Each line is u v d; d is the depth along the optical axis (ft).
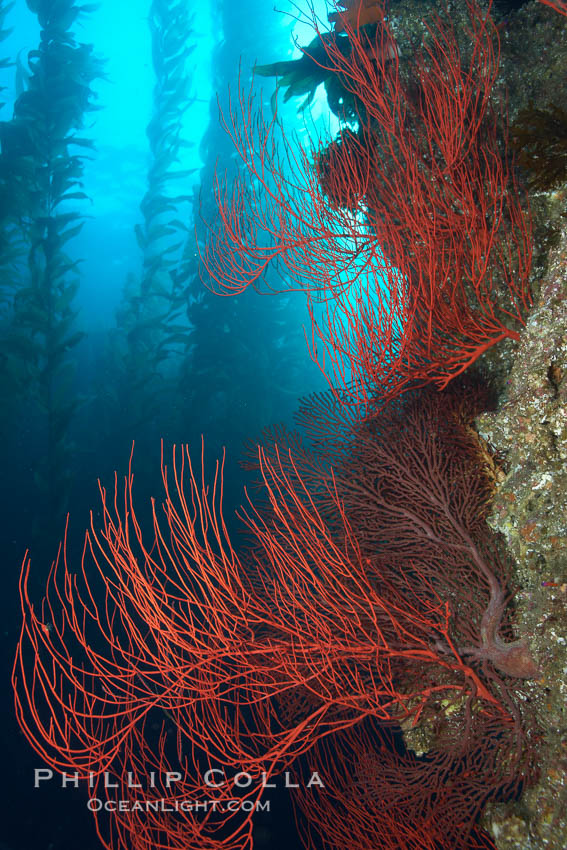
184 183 72.59
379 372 8.93
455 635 8.93
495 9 10.68
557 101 9.77
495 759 7.99
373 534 10.16
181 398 33.65
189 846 6.24
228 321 33.32
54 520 24.53
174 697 6.75
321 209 9.11
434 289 8.10
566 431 7.09
